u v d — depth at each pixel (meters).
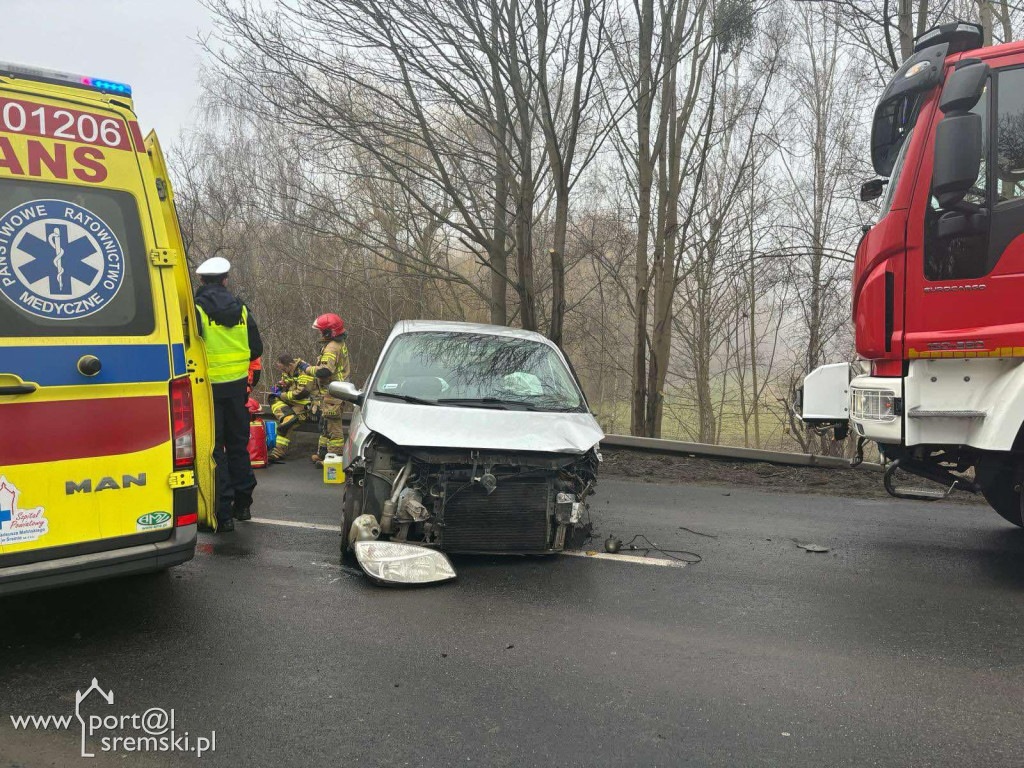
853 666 3.74
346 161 13.36
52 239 3.72
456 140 12.17
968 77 4.60
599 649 3.92
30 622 4.21
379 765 2.83
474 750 2.94
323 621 4.26
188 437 4.13
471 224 12.12
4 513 3.59
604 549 5.81
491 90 10.88
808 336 23.52
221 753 2.90
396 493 5.20
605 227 20.69
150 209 4.06
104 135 3.92
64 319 3.75
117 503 3.90
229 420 6.39
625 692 3.44
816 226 23.66
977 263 4.80
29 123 3.70
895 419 5.09
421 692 3.41
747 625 4.28
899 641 4.06
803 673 3.66
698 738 3.05
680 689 3.48
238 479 6.48
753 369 27.48
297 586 4.86
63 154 3.78
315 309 23.20
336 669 3.64
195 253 21.53
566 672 3.64
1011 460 5.09
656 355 13.73
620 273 21.98
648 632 4.16
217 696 3.35
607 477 8.85
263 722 3.13
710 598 4.72
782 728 3.13
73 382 3.76
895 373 5.09
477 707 3.28
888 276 5.06
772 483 8.53
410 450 5.15
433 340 6.54
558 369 6.54
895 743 3.03
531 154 11.91
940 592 4.87
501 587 4.88
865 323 5.23
